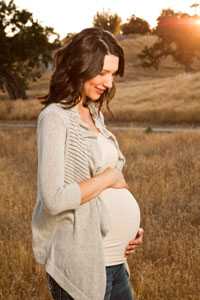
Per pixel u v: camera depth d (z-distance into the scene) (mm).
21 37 49781
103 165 2871
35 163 13914
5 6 49438
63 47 2873
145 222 7609
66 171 2785
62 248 2795
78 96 2830
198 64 93188
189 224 7332
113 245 2986
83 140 2826
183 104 39094
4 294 5148
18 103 42562
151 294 5160
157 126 32688
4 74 53000
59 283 2803
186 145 17188
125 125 33312
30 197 9062
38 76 55250
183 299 5070
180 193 9539
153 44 93062
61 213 2783
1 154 16422
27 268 5781
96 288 2787
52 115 2756
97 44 2801
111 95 3064
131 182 10758
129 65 88375
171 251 6355
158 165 12414
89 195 2766
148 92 46094
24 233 7031
